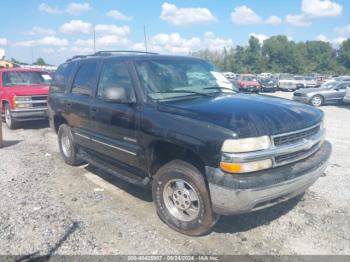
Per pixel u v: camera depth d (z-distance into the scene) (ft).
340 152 24.07
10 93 32.94
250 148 10.51
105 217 13.99
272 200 11.48
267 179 10.67
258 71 319.06
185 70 15.62
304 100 61.26
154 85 14.11
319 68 329.11
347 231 12.69
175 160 12.52
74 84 19.04
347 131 33.04
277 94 92.68
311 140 12.21
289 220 13.52
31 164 21.57
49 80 37.47
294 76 111.45
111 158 16.12
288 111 12.34
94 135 16.76
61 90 20.47
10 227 13.17
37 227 13.16
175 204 12.82
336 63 333.62
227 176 10.56
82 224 13.41
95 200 15.74
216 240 12.18
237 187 10.41
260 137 10.69
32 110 33.06
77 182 18.19
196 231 12.12
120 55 16.24
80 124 18.07
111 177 18.93
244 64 323.57
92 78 17.26
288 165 11.62
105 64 16.48
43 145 27.09
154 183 13.20
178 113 12.19
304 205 14.79
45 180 18.54
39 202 15.53
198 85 15.16
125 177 15.08
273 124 11.18
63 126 20.74
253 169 10.62
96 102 16.28
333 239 12.14
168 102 13.28
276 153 10.96
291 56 318.65
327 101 60.59
